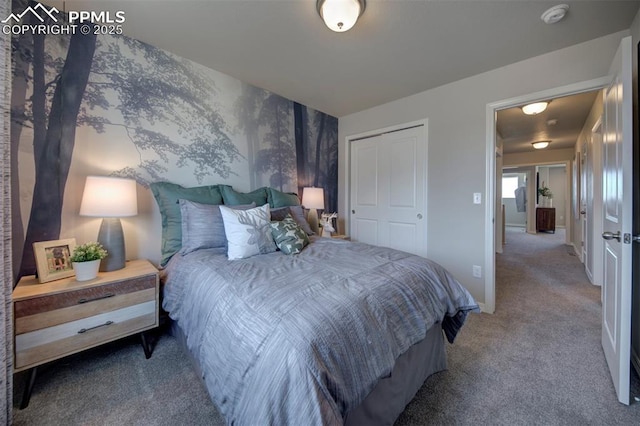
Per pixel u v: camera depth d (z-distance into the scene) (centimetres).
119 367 160
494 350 181
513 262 432
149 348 171
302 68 239
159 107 212
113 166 192
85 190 162
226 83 252
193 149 232
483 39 195
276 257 170
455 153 263
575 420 124
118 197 166
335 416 76
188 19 176
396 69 239
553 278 344
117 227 175
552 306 255
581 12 165
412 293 130
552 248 554
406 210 311
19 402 133
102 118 187
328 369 82
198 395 138
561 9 163
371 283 123
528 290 300
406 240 311
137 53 200
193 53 217
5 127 117
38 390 141
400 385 120
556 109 338
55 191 170
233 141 259
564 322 222
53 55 168
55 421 122
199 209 194
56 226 170
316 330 87
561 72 206
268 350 85
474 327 214
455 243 264
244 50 212
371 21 176
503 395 139
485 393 141
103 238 170
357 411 100
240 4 162
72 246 164
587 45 196
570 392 141
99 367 160
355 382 89
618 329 141
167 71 215
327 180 362
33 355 130
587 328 211
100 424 121
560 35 189
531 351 179
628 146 134
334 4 152
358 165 361
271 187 292
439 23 177
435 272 154
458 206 262
